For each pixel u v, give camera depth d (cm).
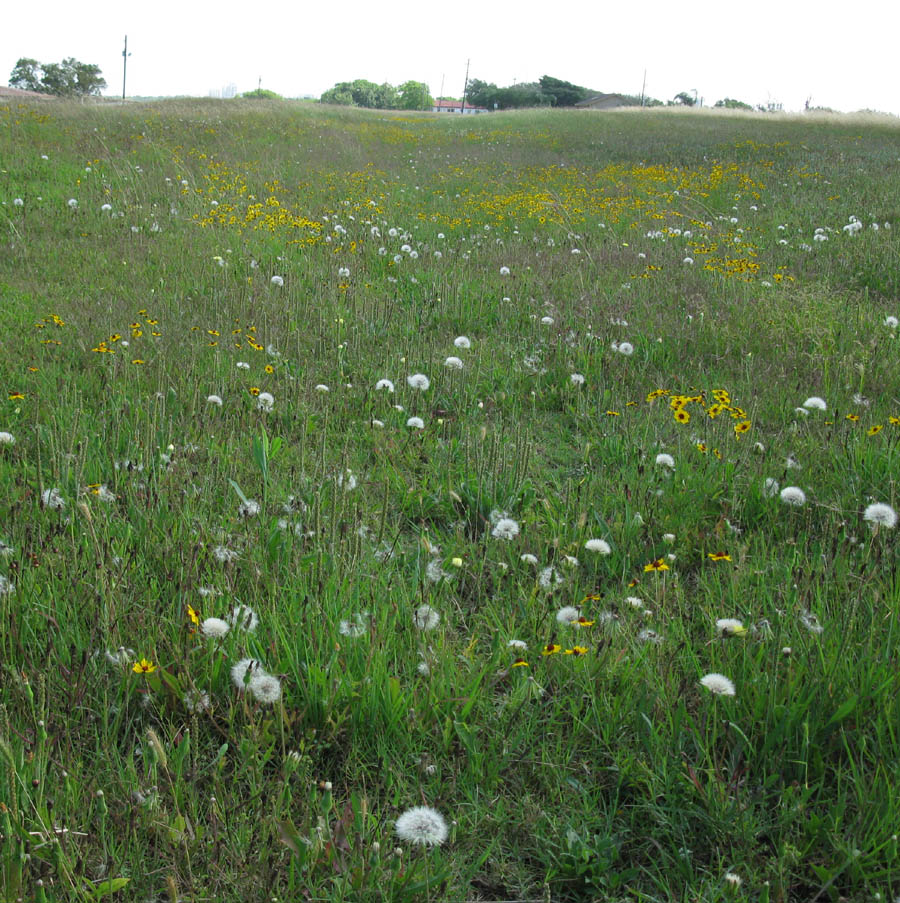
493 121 3688
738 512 395
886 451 418
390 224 1184
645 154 2261
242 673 250
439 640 287
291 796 223
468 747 245
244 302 712
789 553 354
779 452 445
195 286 773
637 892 207
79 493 341
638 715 255
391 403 527
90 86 9025
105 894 198
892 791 217
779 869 205
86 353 568
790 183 1625
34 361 549
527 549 357
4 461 402
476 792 237
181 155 1670
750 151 2220
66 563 312
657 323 695
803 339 632
